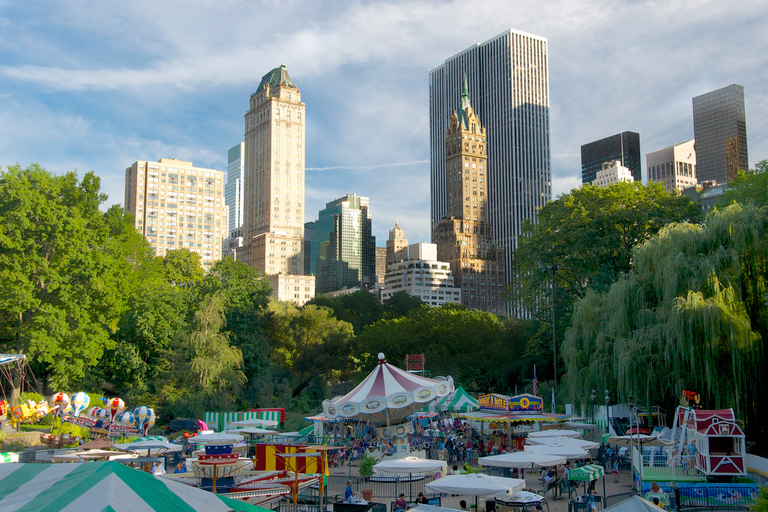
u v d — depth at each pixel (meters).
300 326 88.81
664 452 33.00
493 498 25.67
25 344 53.19
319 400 78.94
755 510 19.70
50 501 9.20
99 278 59.12
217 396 58.72
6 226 54.03
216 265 93.75
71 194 64.00
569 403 51.06
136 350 65.81
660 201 69.31
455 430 53.78
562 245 72.06
